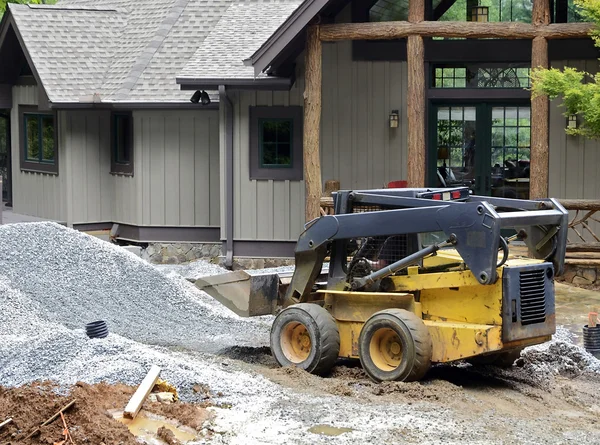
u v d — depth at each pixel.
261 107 22.28
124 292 16.88
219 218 23.69
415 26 19.81
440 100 22.08
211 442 9.67
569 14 21.66
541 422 10.99
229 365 13.16
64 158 24.50
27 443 9.27
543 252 12.58
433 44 21.80
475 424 10.66
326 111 22.38
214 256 23.86
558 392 12.66
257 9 24.62
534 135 19.86
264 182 22.41
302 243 13.55
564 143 21.72
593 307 17.77
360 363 13.38
